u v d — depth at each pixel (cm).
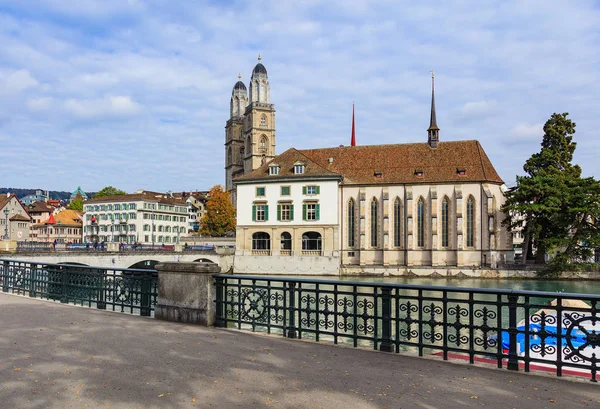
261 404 643
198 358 861
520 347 1720
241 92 14888
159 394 674
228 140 15025
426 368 837
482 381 764
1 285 1975
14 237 11725
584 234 6391
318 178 7381
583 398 688
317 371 802
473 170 7425
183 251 7206
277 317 1096
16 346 926
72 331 1068
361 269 7194
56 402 639
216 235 11300
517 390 721
